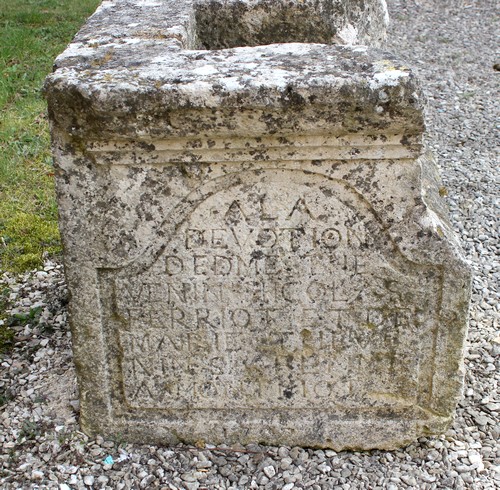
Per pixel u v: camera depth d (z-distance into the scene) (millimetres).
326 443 2881
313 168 2465
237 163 2461
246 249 2602
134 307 2703
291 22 3621
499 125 6148
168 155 2441
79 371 2812
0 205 4711
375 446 2883
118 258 2609
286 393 2836
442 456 2842
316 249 2596
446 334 2699
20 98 6188
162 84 2289
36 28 7809
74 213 2555
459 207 4836
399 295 2652
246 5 3551
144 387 2844
